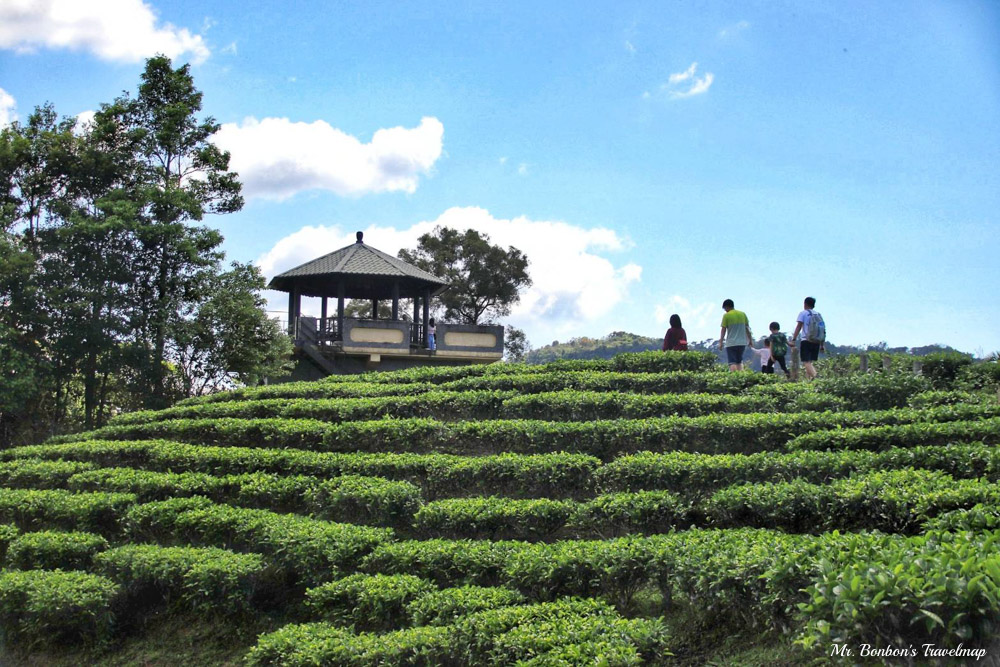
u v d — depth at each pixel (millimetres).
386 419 16484
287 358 31078
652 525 10469
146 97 28391
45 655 10328
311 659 8102
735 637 7844
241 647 10000
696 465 11320
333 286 34250
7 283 23609
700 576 7906
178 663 9883
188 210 27250
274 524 11414
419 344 34656
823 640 6129
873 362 21734
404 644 7961
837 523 9523
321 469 14031
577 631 7582
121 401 28422
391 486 12352
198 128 28797
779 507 9828
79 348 24891
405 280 33281
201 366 28547
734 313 19781
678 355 19172
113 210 25375
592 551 8945
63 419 26719
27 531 13633
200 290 28000
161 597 10984
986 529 7875
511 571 9023
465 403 17234
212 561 10594
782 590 7078
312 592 9570
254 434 17109
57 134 26266
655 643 7723
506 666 7488
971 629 5652
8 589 10445
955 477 10414
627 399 15930
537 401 16344
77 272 25328
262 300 29344
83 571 11523
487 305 57562
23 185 26297
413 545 10109
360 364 33406
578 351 71562
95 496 13445
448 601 8633
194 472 14953
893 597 5910
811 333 18750
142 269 26953
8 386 22609
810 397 14961
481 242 56844
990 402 14352
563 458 12602
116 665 10023
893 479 9648
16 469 15883
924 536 7422
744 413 14648
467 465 12930
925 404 14336
